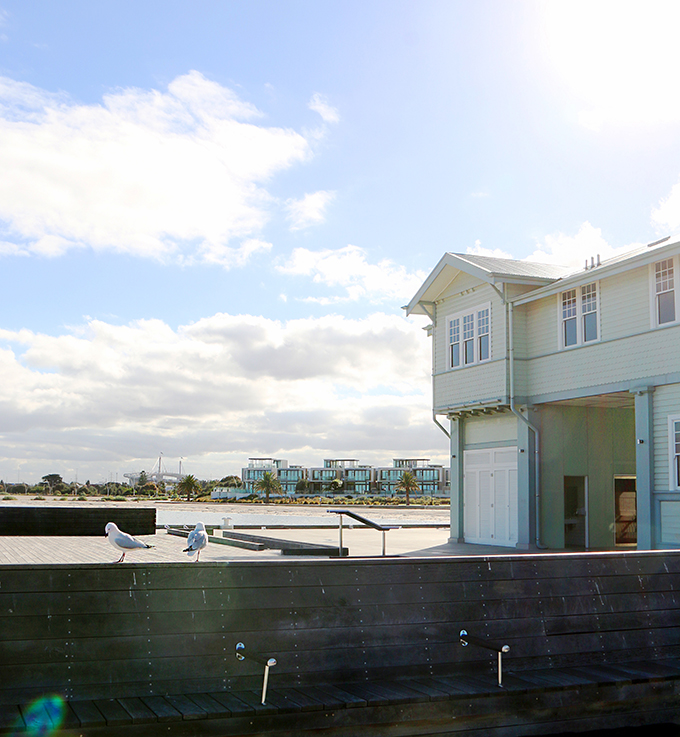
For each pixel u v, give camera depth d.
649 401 17.05
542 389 20.34
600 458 21.53
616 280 18.22
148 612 6.15
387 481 161.00
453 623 7.21
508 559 7.58
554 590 7.72
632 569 8.16
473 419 23.45
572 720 6.93
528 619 7.53
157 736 5.52
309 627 6.67
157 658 6.12
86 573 6.01
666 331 16.72
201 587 6.36
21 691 5.68
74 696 5.82
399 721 6.23
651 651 8.03
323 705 5.98
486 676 7.11
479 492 22.86
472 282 22.69
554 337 20.12
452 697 6.39
